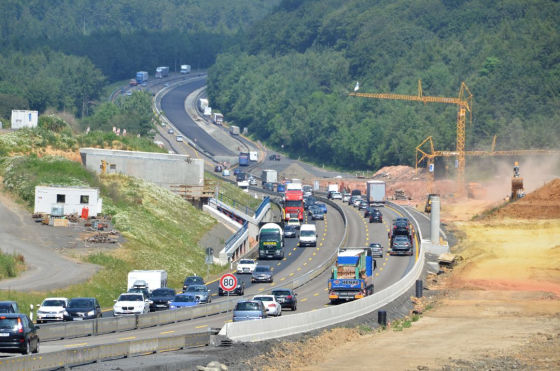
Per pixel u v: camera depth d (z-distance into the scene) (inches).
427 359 4104.3
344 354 4205.2
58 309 4790.8
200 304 5531.5
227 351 3784.5
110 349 3442.4
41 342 4035.4
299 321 4562.0
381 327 5290.4
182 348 3823.8
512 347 4493.1
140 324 4687.5
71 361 3213.6
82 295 6240.2
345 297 5890.8
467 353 4301.2
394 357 4153.5
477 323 5511.8
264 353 3988.7
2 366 2869.1
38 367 3041.3
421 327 5319.9
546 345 4544.8
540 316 5836.6
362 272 6038.4
